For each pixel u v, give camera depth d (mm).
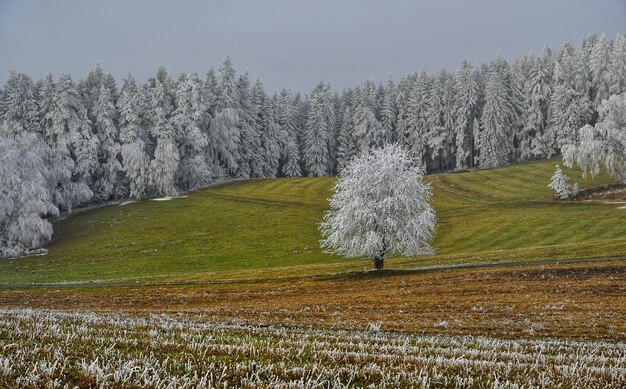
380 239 43219
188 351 10359
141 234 73750
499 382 8922
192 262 61062
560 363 12461
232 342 13156
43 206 69125
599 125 77375
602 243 47844
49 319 16156
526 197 86562
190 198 91875
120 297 35281
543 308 26312
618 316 24031
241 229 74875
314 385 7406
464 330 20531
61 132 85500
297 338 15438
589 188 84062
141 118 94500
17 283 49875
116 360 8430
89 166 87625
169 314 24609
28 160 72375
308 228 74312
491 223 70750
